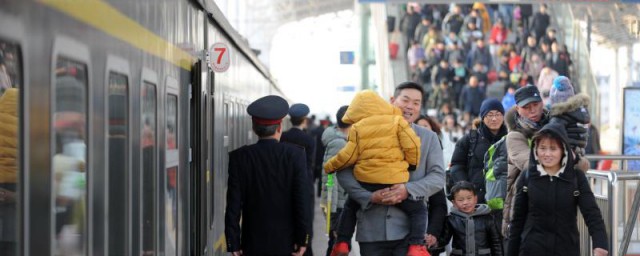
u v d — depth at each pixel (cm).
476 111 4122
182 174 1055
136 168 773
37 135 529
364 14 4938
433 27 4372
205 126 1247
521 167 1261
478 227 1254
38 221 530
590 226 1105
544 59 4353
